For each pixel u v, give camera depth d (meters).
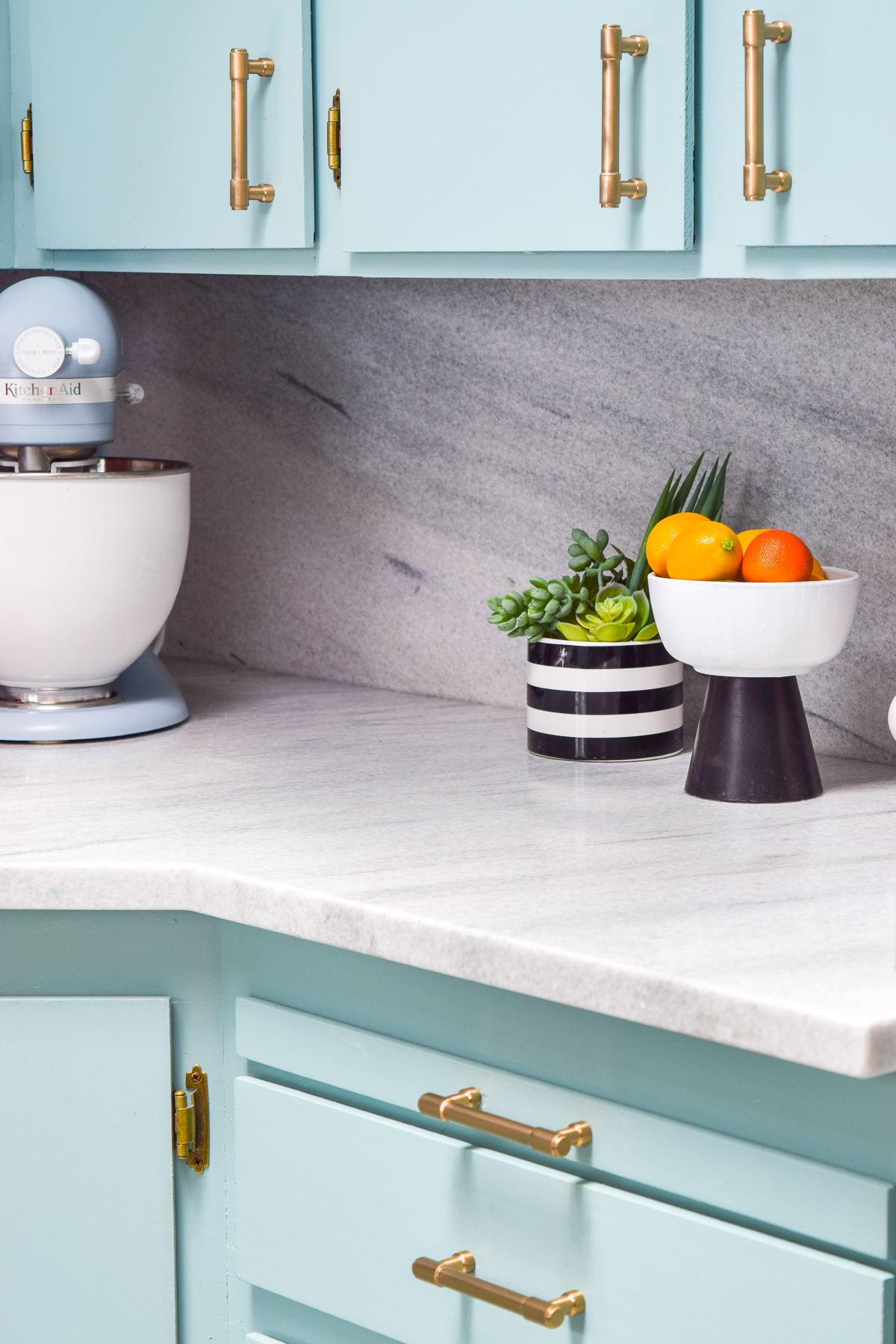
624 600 1.47
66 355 1.51
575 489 1.65
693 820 1.27
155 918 1.20
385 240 1.34
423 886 1.09
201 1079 1.22
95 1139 1.22
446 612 1.79
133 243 1.54
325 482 1.88
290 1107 1.15
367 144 1.34
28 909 1.18
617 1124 0.98
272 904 1.09
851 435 1.43
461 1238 1.05
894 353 1.39
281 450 1.92
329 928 1.06
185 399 2.01
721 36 1.12
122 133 1.52
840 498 1.45
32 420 1.53
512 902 1.04
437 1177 1.06
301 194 1.39
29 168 1.62
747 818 1.27
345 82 1.34
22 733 1.58
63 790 1.39
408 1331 1.09
